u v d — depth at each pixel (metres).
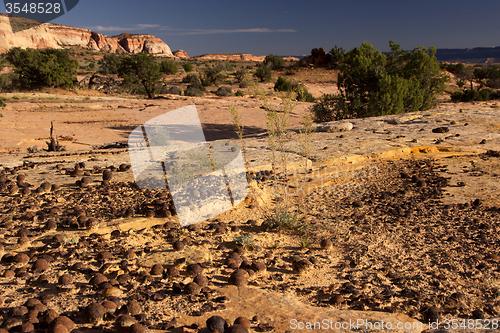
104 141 20.05
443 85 21.50
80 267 3.45
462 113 14.20
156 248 4.09
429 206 5.79
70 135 21.34
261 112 31.16
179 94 51.84
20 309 2.61
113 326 2.57
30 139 19.42
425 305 2.96
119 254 3.90
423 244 4.36
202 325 2.61
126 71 45.41
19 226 4.54
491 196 6.00
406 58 21.97
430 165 8.16
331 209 5.87
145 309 2.83
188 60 140.75
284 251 4.30
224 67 86.38
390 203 6.06
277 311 2.83
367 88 22.19
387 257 4.03
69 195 5.93
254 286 3.33
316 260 3.90
